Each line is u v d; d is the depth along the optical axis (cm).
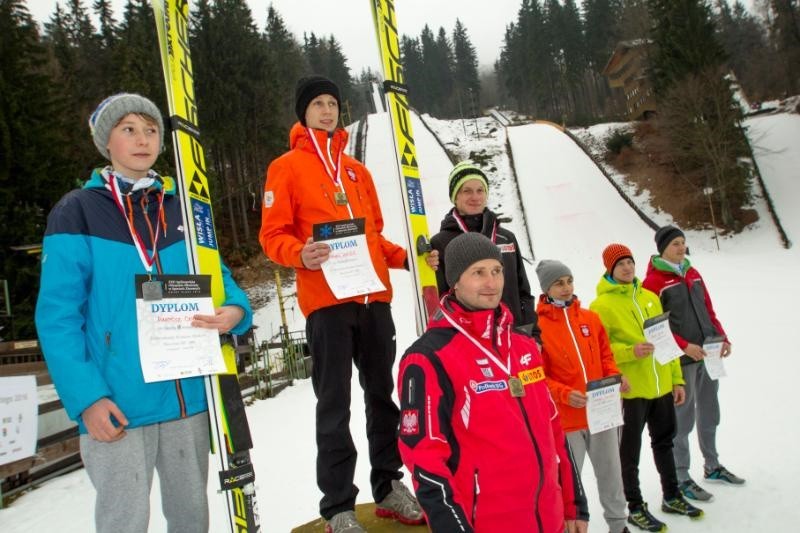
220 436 203
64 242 191
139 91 2144
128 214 210
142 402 194
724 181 2042
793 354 688
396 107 296
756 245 1847
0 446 530
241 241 2823
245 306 231
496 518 180
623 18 4234
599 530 361
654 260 457
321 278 261
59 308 184
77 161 1800
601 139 3278
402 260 297
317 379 261
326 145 282
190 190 225
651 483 432
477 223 324
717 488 398
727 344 420
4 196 1458
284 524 435
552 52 6216
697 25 2352
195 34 3041
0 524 518
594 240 2084
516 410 191
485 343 198
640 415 372
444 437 181
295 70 4328
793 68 3684
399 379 201
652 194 2386
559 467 208
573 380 339
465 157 3312
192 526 205
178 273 218
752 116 3197
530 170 2927
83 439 191
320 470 249
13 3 1739
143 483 190
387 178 3083
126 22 3098
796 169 2238
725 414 531
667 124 2269
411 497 268
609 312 397
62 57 2739
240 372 1316
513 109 7856
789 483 382
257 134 3102
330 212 269
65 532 479
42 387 981
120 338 196
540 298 364
